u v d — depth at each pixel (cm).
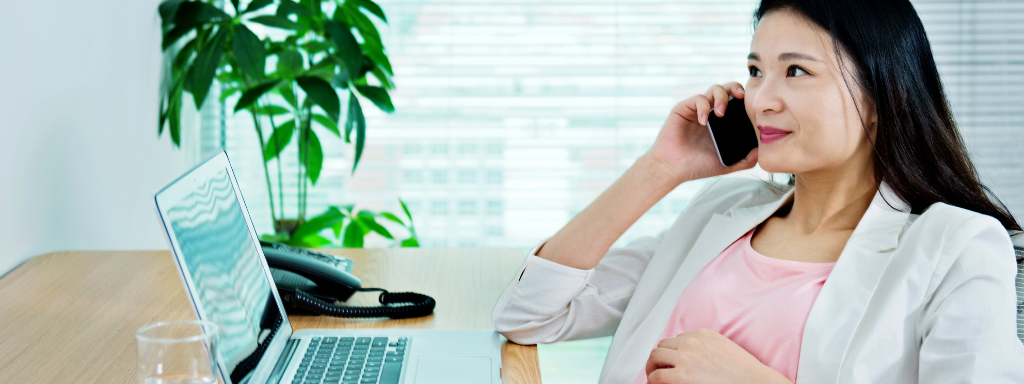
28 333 91
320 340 91
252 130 244
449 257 139
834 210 90
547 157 254
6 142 120
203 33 190
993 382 67
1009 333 71
